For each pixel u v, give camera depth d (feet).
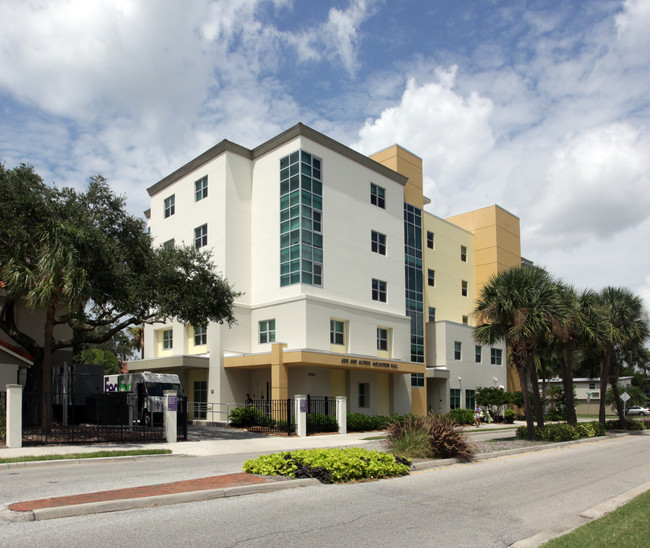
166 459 54.08
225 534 23.43
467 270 160.97
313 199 105.50
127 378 94.58
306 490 34.60
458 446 53.52
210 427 94.58
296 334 99.19
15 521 24.17
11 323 73.67
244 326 107.24
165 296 73.67
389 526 26.76
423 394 127.13
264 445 69.26
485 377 150.61
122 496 28.66
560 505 34.45
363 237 115.96
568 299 95.45
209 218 112.68
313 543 23.06
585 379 231.71
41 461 46.57
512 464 53.93
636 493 38.70
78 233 59.77
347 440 79.05
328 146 110.63
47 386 65.05
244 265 109.91
